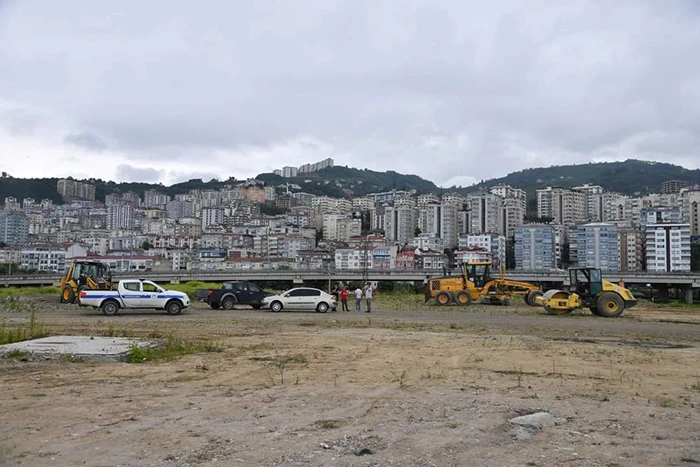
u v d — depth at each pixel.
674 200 191.12
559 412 9.11
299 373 12.46
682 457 7.00
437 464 6.62
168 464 6.56
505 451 7.14
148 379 11.72
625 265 152.12
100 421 8.42
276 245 184.50
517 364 13.95
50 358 13.99
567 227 183.25
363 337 19.81
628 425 8.41
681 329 25.88
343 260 149.25
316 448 7.15
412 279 97.62
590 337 21.11
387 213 194.50
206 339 18.75
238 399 9.90
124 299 30.23
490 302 45.41
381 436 7.68
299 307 35.97
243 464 6.55
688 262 131.38
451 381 11.62
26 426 8.12
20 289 63.59
